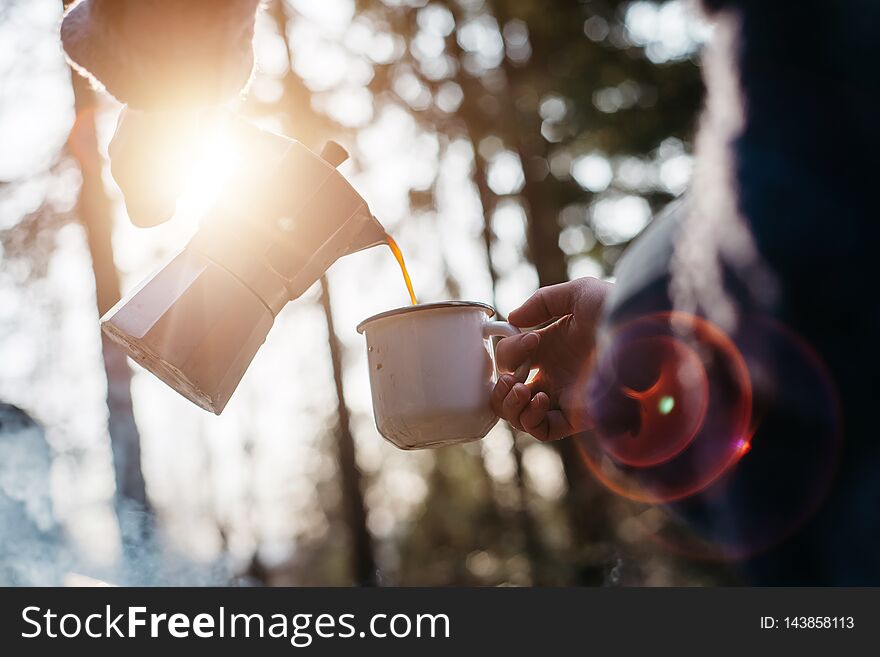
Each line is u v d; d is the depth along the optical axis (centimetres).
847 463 79
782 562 83
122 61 125
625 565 998
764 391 83
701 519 100
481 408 173
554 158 1202
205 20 123
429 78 1205
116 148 143
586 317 180
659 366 104
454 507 1505
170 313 160
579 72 1145
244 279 162
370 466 1853
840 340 79
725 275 87
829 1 81
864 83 80
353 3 1148
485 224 1305
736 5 87
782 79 83
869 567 77
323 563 2186
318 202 163
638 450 111
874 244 79
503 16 1148
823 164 80
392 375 172
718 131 90
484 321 178
